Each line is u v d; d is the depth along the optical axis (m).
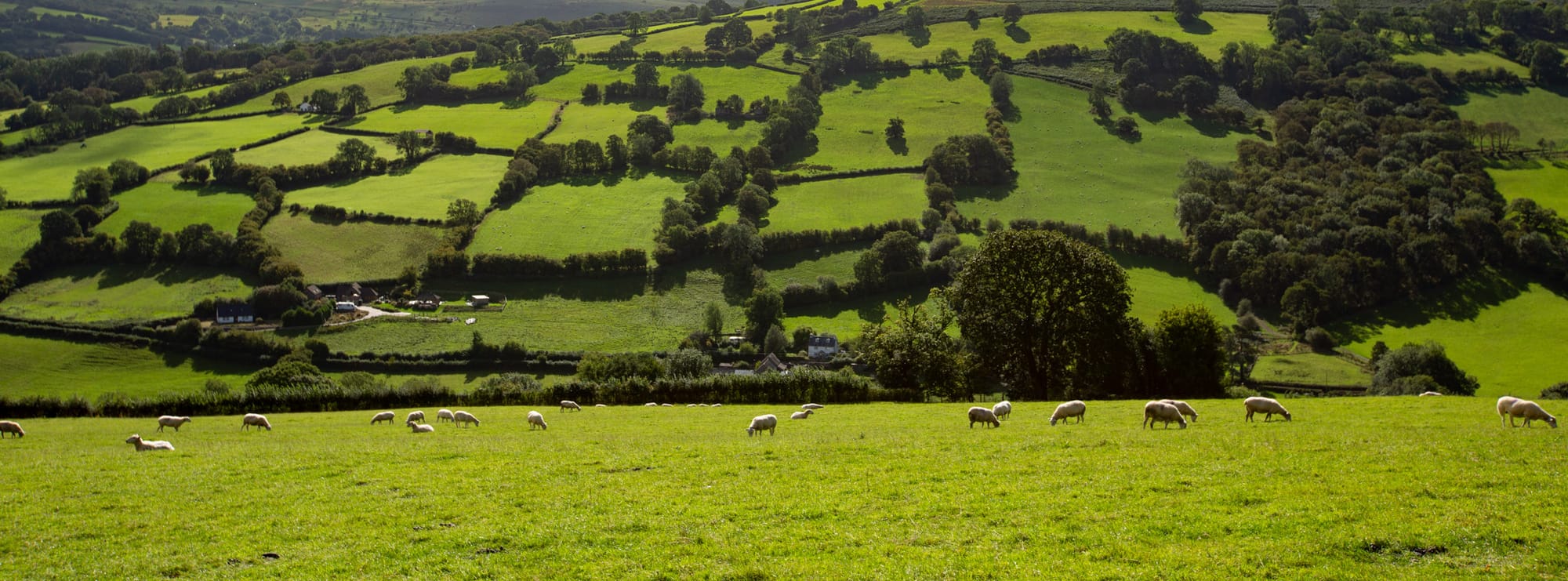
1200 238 137.62
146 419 51.66
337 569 19.59
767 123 192.62
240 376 106.06
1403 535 19.30
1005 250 61.41
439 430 41.88
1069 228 146.00
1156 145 187.50
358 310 125.00
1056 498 23.00
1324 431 30.61
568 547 20.53
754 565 19.16
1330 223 139.25
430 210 154.88
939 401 59.16
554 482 26.41
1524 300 119.56
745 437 35.53
